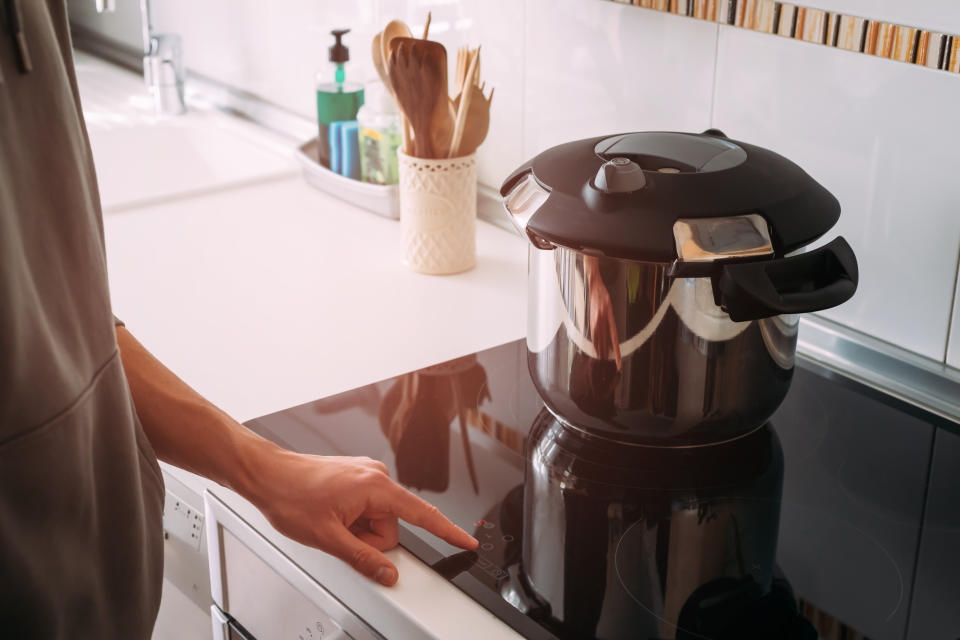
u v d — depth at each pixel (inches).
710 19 44.8
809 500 34.9
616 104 50.4
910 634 28.4
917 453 37.9
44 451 27.4
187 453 33.8
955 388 40.5
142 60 90.4
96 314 29.9
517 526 33.0
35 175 27.4
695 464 36.8
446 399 41.2
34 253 27.4
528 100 55.6
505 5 54.9
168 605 43.3
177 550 40.7
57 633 29.6
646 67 48.4
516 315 48.7
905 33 38.0
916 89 38.4
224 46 80.1
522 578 30.4
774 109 43.6
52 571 28.8
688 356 33.5
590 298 33.6
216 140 75.5
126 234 58.2
